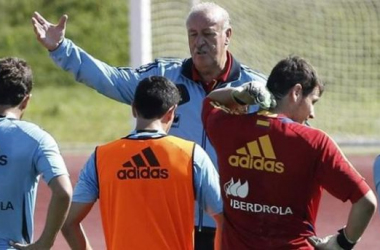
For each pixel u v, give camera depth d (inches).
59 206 584.1
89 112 2215.8
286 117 560.7
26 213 596.1
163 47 1460.4
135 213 583.2
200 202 594.2
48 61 2674.7
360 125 1699.1
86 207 602.5
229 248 567.8
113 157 594.2
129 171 588.1
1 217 589.0
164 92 600.1
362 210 536.1
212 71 701.3
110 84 709.3
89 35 2746.1
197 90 706.8
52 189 584.1
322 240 553.0
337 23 1748.3
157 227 582.9
